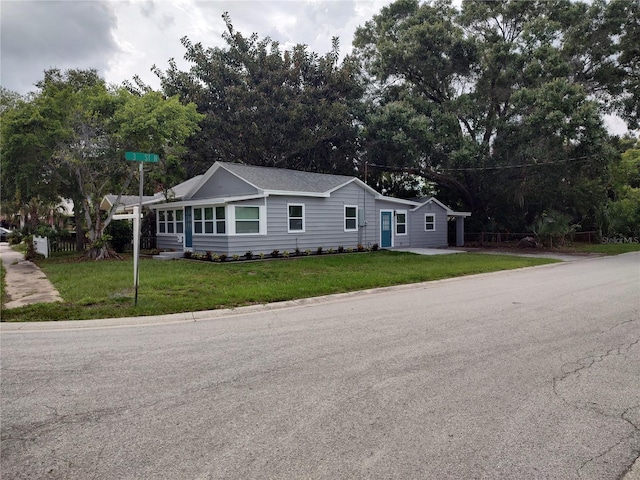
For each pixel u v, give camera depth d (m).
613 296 8.37
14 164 15.58
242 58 28.23
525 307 7.44
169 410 3.47
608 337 5.41
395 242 22.20
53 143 15.52
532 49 23.92
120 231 21.03
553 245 23.80
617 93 26.83
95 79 25.05
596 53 25.64
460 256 17.75
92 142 15.97
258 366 4.51
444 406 3.49
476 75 25.50
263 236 16.64
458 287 10.18
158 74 28.42
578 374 4.16
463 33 25.92
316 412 3.41
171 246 20.34
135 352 5.08
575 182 24.41
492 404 3.52
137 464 2.69
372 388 3.88
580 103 21.91
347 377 4.16
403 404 3.54
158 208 20.39
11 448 2.90
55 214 28.33
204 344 5.40
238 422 3.25
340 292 9.48
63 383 4.08
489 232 27.11
